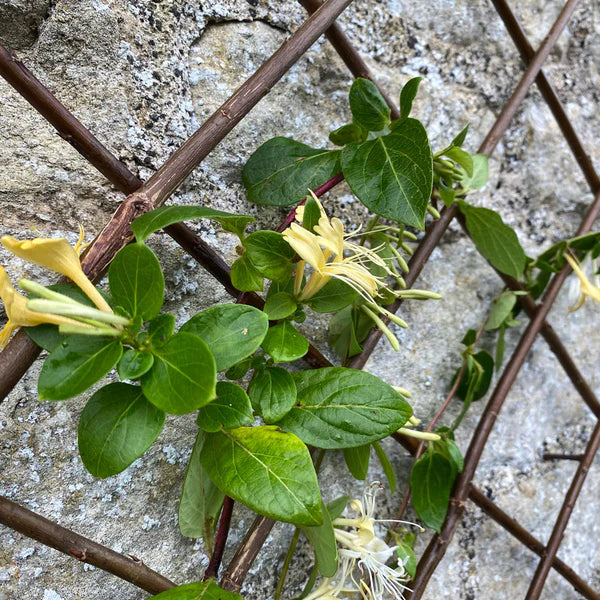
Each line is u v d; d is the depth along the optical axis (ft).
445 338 1.27
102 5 0.87
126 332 0.66
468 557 1.28
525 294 1.31
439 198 1.17
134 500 0.90
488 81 1.33
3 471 0.81
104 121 0.88
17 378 0.63
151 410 0.67
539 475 1.42
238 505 1.01
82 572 0.86
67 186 0.87
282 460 0.70
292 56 0.85
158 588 0.77
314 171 0.96
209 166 0.97
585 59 1.53
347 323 1.06
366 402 0.81
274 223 1.04
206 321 0.70
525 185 1.41
